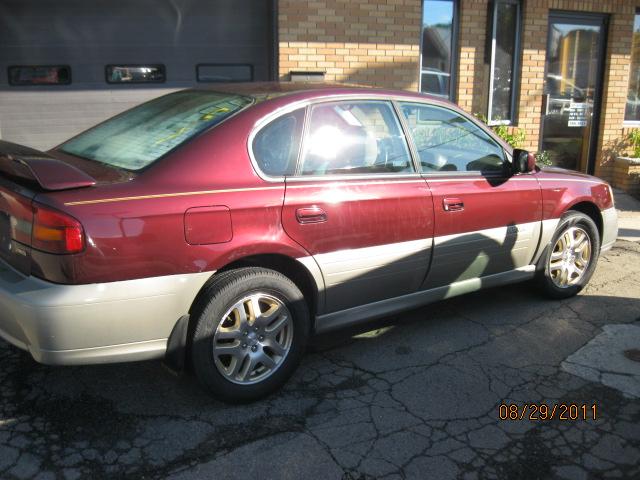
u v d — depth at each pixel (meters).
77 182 2.90
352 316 3.82
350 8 7.79
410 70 8.20
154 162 3.19
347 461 2.95
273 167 3.42
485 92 8.78
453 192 4.12
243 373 3.35
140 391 3.52
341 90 3.83
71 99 7.65
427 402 3.48
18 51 7.41
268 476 2.83
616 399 3.56
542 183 4.70
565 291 5.07
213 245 3.13
